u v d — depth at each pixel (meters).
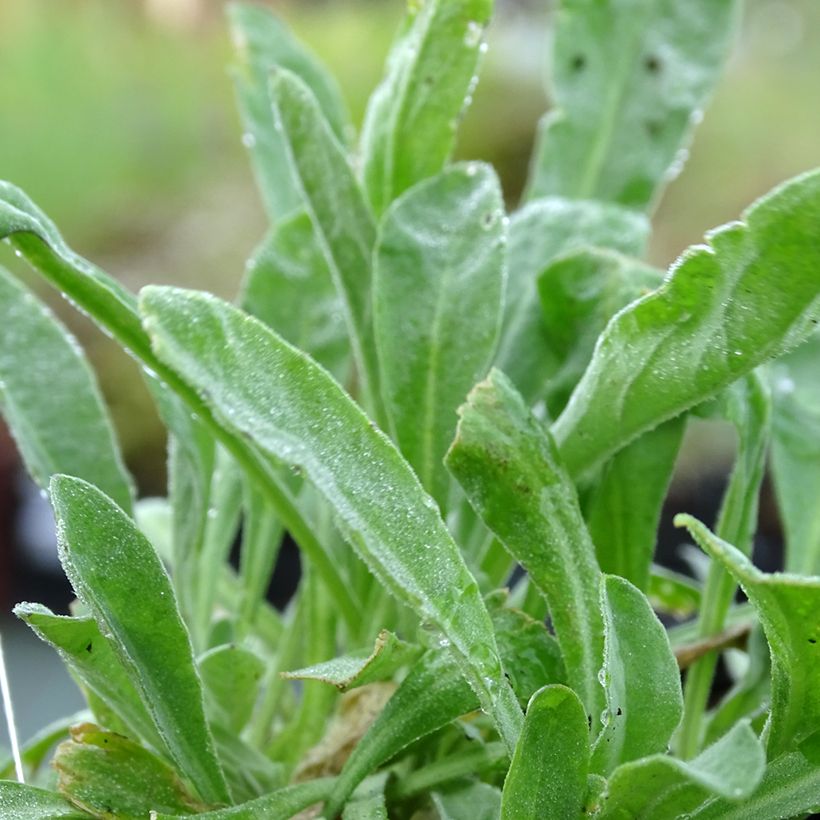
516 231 0.40
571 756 0.31
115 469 0.37
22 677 0.74
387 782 0.34
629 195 0.42
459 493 0.36
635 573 0.36
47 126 1.40
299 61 0.43
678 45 0.43
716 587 0.37
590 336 0.37
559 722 0.31
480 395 0.34
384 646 0.32
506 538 0.34
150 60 1.51
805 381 0.39
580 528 0.34
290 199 0.43
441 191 0.37
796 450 0.39
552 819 0.31
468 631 0.31
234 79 0.43
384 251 0.36
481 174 0.37
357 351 0.37
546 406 0.37
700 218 1.41
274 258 0.40
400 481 0.31
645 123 0.43
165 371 0.35
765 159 1.45
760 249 0.32
